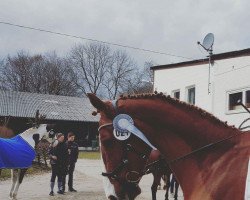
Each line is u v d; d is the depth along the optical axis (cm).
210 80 1672
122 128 348
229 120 1545
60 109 4772
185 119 349
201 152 340
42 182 1730
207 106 1681
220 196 313
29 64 6719
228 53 1577
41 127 1403
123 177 350
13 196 1259
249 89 1475
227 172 318
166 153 356
